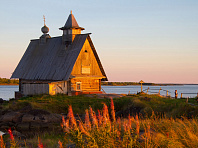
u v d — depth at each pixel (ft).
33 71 136.67
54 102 92.94
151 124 37.22
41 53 144.25
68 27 132.46
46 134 53.67
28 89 127.03
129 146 25.36
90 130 25.16
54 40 145.18
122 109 80.79
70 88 122.93
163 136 28.81
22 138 48.70
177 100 87.35
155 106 73.61
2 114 79.56
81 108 86.48
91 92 129.70
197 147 28.14
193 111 63.41
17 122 68.80
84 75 127.95
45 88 117.60
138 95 117.19
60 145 25.30
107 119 25.79
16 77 141.28
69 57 127.24
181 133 31.32
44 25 151.84
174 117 62.28
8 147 33.55
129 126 26.45
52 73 126.21
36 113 69.67
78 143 24.12
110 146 24.81
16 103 88.12
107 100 95.14
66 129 24.81
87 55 130.31
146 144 26.32
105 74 137.18
